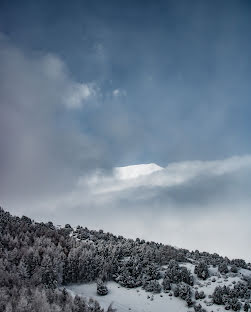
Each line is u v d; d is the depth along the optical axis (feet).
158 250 485.56
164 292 384.27
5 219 487.61
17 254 377.30
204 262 447.42
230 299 352.08
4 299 271.90
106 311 328.49
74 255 411.54
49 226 527.40
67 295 304.91
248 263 490.49
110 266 422.00
